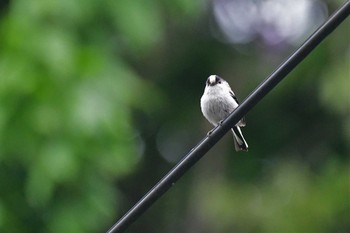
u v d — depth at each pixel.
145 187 19.58
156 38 12.80
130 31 12.46
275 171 18.14
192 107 19.53
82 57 11.94
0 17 13.12
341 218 17.05
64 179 11.55
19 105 11.62
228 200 17.58
